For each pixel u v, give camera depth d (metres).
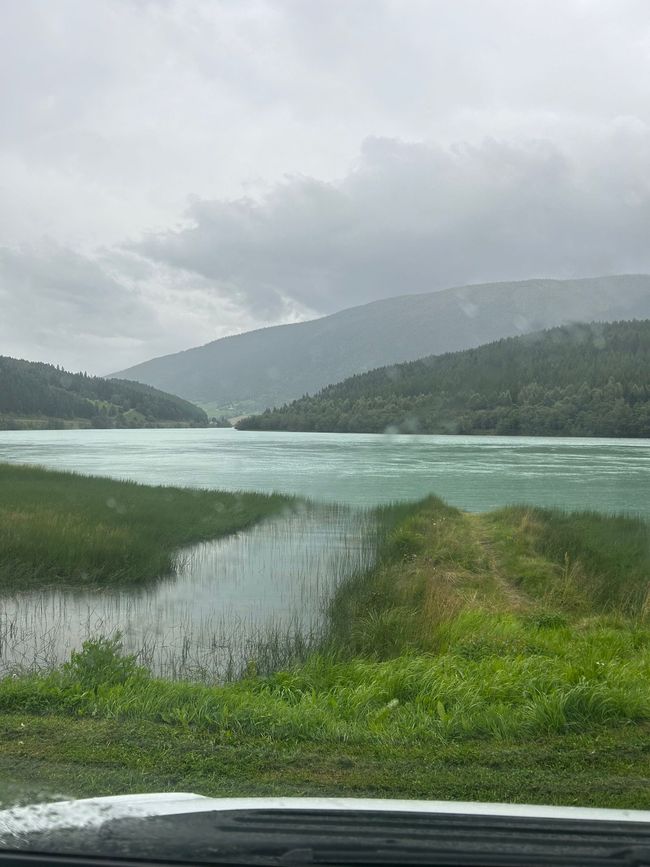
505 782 4.29
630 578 14.66
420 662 8.08
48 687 6.51
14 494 28.44
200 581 16.11
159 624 12.18
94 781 4.18
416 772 4.46
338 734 5.31
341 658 9.53
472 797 4.04
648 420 157.75
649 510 32.12
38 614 12.99
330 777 4.34
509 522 22.91
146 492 32.31
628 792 4.13
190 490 34.19
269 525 25.41
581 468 61.62
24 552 16.67
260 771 4.43
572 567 15.80
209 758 4.63
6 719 5.62
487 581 15.37
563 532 19.70
